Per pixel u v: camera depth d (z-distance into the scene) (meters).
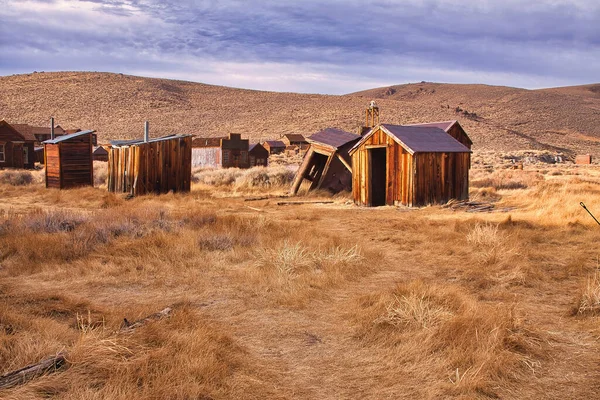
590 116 181.25
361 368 4.81
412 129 21.94
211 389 4.11
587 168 64.75
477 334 5.21
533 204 18.91
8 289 7.23
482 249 10.41
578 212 14.72
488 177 37.44
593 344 5.39
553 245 11.04
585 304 6.50
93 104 152.12
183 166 25.53
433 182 20.64
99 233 10.92
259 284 7.76
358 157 22.25
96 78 180.50
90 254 9.48
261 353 5.16
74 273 8.23
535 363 4.82
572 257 9.71
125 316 6.05
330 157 25.53
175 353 4.73
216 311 6.56
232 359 4.78
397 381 4.50
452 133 27.81
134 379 4.17
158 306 6.57
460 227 13.23
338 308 6.70
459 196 21.66
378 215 17.53
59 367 4.27
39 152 60.09
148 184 23.83
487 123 155.12
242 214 17.12
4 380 3.94
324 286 7.69
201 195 24.84
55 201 21.09
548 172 49.25
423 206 20.20
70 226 11.96
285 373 4.67
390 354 5.07
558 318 6.31
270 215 17.31
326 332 5.81
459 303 6.43
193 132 132.00
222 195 26.11
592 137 157.75
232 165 59.72
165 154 24.58
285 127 132.75
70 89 164.38
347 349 5.30
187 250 9.73
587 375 4.62
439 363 4.78
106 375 4.21
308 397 4.19
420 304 5.95
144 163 23.59
